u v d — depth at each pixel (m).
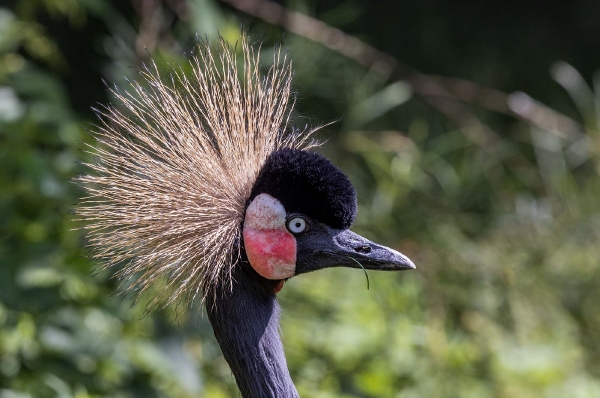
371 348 7.09
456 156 9.16
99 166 4.26
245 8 8.29
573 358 8.18
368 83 9.04
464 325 7.72
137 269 4.06
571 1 11.91
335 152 8.40
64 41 10.27
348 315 7.38
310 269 4.12
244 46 4.52
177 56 5.91
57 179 5.83
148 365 5.87
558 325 8.31
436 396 7.24
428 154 8.43
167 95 4.28
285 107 4.45
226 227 4.07
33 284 5.66
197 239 4.06
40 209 5.97
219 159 4.20
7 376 5.62
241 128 4.26
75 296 5.82
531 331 8.20
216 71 4.51
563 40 11.83
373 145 8.45
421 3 11.39
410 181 8.00
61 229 5.83
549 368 7.84
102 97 10.16
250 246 4.07
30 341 5.66
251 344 4.07
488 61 11.38
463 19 11.58
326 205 4.03
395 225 7.86
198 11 6.24
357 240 4.13
